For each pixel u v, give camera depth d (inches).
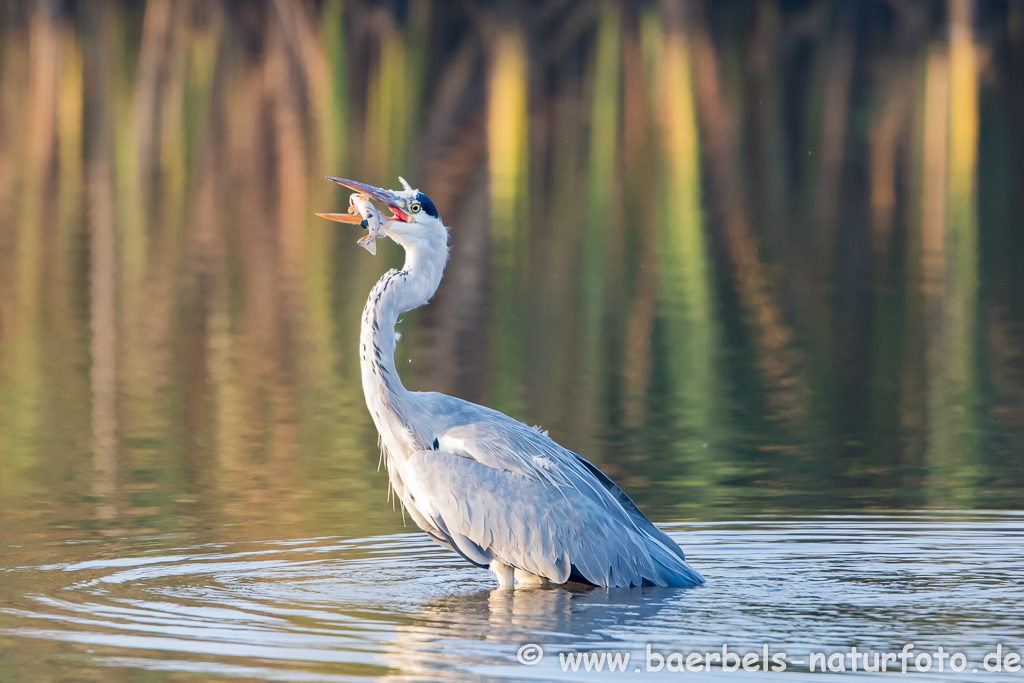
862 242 934.4
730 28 1558.8
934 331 727.1
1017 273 848.9
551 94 1370.6
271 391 626.5
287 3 1445.6
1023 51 1485.0
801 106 1330.0
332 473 493.0
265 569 374.0
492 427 378.0
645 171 1140.5
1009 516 427.5
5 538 405.4
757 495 456.4
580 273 852.6
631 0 1546.5
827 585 356.8
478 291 814.5
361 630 318.3
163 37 1470.2
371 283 832.9
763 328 737.0
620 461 506.0
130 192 1099.3
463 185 1081.4
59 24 1569.9
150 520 427.8
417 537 411.2
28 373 653.3
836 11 1582.2
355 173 1104.2
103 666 290.7
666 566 362.3
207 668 289.0
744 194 1079.0
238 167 1187.9
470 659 295.7
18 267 864.3
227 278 845.2
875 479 476.4
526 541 358.9
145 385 634.2
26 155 1218.0
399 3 1496.1
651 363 672.4
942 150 1207.6
